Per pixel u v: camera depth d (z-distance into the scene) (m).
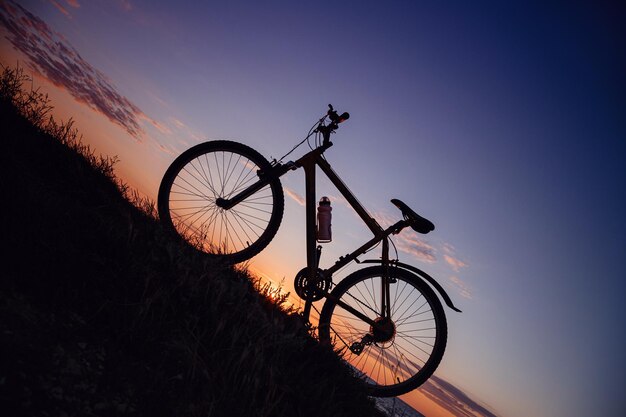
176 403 1.29
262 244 2.88
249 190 2.89
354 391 2.29
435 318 2.92
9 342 1.08
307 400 1.75
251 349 1.72
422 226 2.91
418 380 2.81
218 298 1.88
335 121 2.91
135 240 2.00
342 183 2.97
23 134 2.52
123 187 2.94
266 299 2.70
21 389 0.98
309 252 2.88
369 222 2.99
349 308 2.87
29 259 1.38
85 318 1.36
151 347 1.43
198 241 2.75
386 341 2.87
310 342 2.50
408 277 2.97
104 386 1.17
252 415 1.42
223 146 2.92
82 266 1.53
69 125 3.03
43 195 1.76
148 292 1.67
